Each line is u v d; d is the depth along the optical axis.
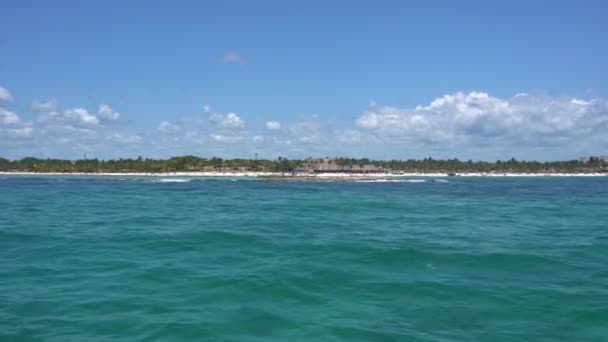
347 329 16.39
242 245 32.22
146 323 16.72
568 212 60.22
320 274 23.58
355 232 39.28
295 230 40.31
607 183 197.75
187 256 28.25
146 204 69.88
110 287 21.16
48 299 19.34
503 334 16.22
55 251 29.73
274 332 16.09
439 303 19.33
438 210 62.66
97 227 41.25
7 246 31.47
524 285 22.05
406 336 15.89
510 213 58.41
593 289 21.39
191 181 192.88
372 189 132.25
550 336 16.09
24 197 84.75
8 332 15.91
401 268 25.28
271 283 21.81
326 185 161.00
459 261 27.11
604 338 15.96
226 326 16.53
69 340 15.30
